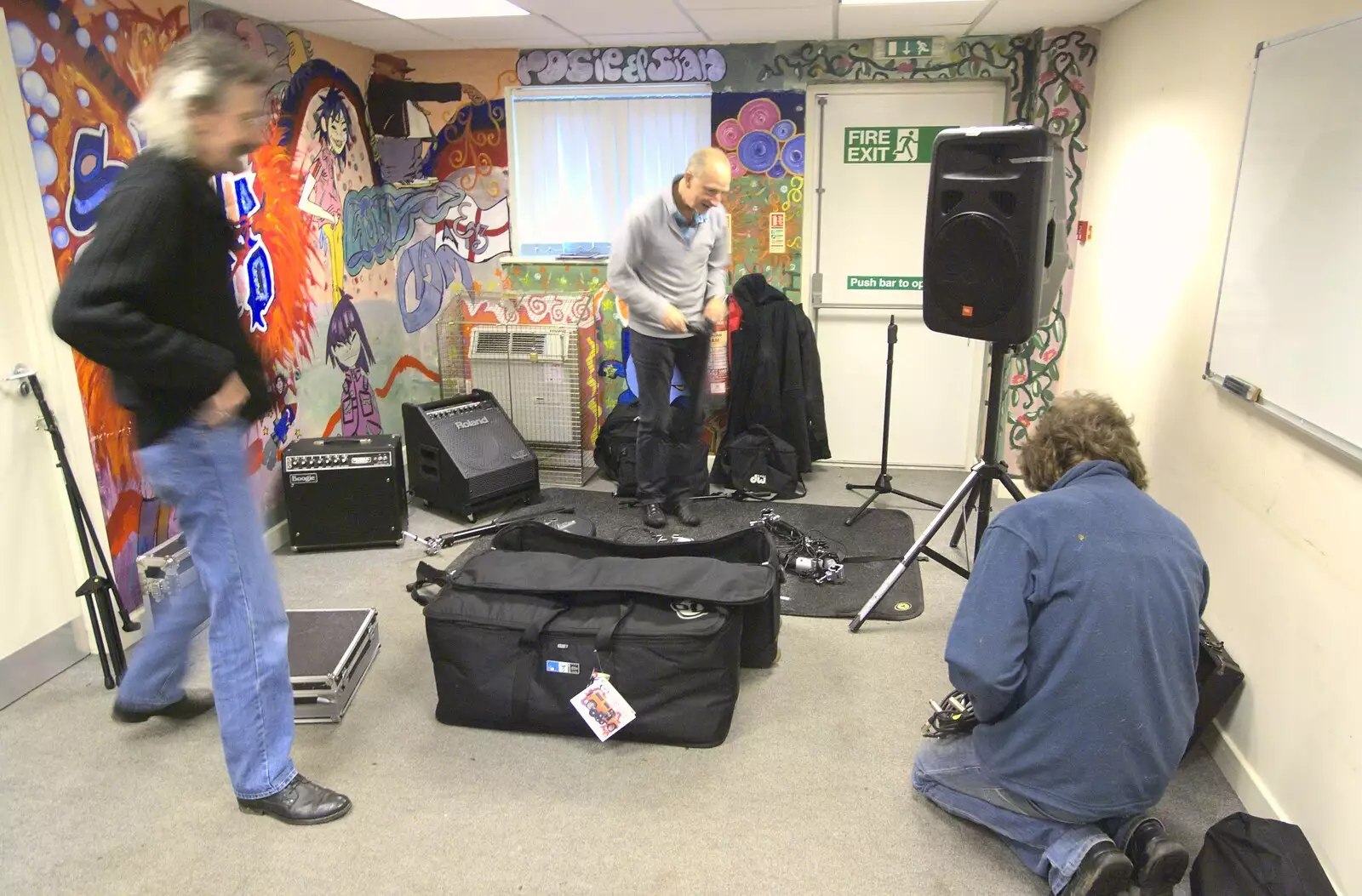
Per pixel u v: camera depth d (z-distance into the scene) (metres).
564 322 4.34
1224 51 2.38
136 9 2.68
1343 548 1.66
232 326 1.73
